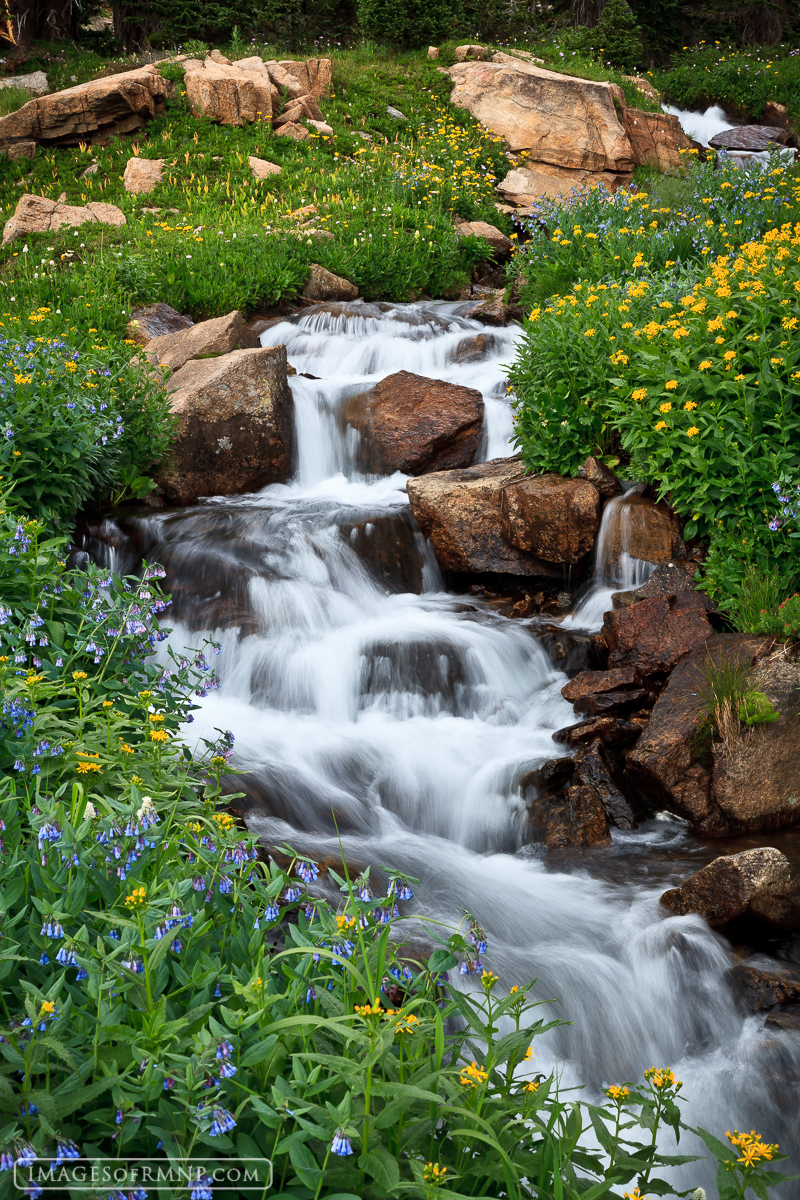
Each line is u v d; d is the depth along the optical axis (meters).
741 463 6.62
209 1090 2.07
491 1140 2.17
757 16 33.22
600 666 6.96
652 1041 4.17
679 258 10.47
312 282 13.41
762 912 4.49
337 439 9.93
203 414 8.97
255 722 6.52
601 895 4.95
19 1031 2.24
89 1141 2.23
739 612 6.52
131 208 15.98
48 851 2.87
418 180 16.77
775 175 12.16
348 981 2.61
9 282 12.07
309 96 20.19
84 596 5.25
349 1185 2.16
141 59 24.00
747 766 5.52
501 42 27.47
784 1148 3.68
